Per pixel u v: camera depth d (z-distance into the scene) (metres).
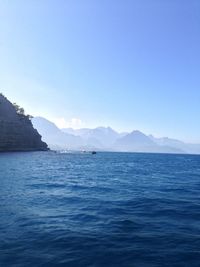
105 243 10.88
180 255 9.80
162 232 12.48
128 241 11.16
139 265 8.94
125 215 15.81
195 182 35.84
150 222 14.28
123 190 26.97
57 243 10.77
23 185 28.23
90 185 30.61
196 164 87.62
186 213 16.56
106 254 9.78
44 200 20.17
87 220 14.53
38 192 24.02
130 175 44.50
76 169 54.75
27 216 14.95
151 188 28.98
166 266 8.91
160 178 40.66
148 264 9.02
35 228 12.69
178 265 9.00
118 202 20.09
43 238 11.31
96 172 48.94
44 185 29.12
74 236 11.65
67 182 32.81
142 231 12.60
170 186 31.05
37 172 44.34
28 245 10.48
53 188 27.19
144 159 121.12
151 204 19.38
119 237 11.66
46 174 42.00
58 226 13.17
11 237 11.33
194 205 19.20
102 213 16.25
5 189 24.78
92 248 10.33
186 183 34.53
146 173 49.34
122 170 55.16
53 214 15.71
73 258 9.37
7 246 10.33
